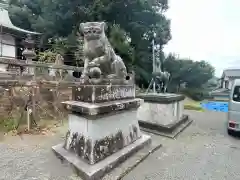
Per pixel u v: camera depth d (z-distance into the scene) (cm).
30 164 214
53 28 1089
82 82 226
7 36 989
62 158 216
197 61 1467
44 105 480
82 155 203
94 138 194
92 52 224
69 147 228
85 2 995
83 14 961
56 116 465
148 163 229
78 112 206
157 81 480
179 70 1373
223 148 289
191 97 1312
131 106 250
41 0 1156
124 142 241
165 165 225
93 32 215
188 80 1396
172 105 395
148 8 1081
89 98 200
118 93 236
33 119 395
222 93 1401
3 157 235
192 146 296
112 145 218
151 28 1180
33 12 1340
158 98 382
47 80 496
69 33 1097
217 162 237
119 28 966
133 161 223
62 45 965
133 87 274
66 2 1002
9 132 340
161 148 285
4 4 1366
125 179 190
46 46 1117
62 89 520
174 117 409
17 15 1251
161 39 1290
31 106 400
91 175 173
